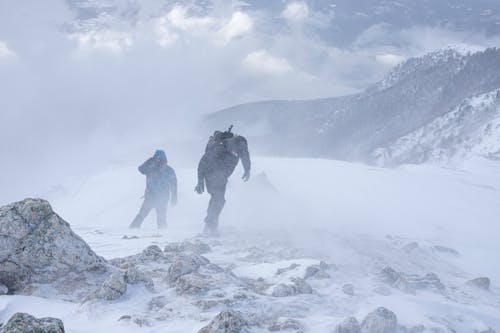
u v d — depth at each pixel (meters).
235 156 10.28
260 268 6.45
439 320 5.18
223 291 4.98
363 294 5.67
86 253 5.50
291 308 4.84
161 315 4.48
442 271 8.91
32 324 3.36
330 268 6.84
